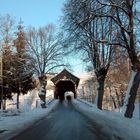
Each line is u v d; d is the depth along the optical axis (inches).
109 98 3553.2
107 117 1184.8
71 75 3319.4
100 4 1035.3
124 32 1108.5
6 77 2593.5
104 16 1066.1
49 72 2694.4
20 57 2706.7
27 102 3796.8
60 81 3533.5
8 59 2613.2
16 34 2701.8
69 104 2411.4
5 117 1223.5
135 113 1359.5
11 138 663.8
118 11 1094.4
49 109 1836.9
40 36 2770.7
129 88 1127.6
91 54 1752.0
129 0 1057.5
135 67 1111.6
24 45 2726.4
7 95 2741.1
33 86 2957.7
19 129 836.0
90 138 646.5
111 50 1752.0
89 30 1182.3
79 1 996.6
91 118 1162.0
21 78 2746.1
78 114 1389.0
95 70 1815.9
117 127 844.0
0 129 834.2
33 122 1040.8
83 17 1017.5
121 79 2770.7
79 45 1310.3
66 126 899.4
